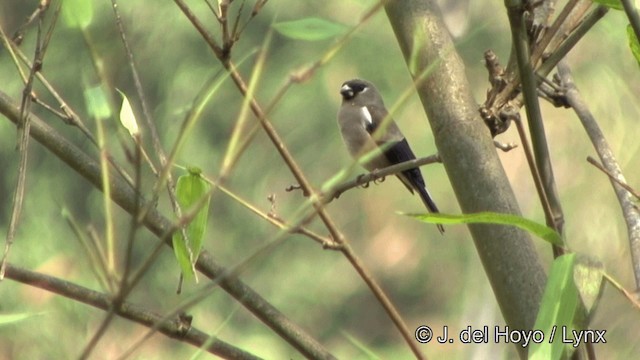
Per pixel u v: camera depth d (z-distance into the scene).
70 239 18.42
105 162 3.64
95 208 19.12
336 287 22.36
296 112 20.31
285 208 21.34
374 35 12.93
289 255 22.38
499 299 4.59
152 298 18.86
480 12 9.34
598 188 14.39
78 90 17.92
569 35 5.09
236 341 18.98
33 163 19.95
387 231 22.25
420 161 5.61
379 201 22.34
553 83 5.93
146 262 3.08
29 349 12.02
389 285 22.23
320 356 4.98
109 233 3.35
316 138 20.91
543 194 4.05
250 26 18.42
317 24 3.54
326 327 22.25
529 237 4.60
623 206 5.11
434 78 4.81
